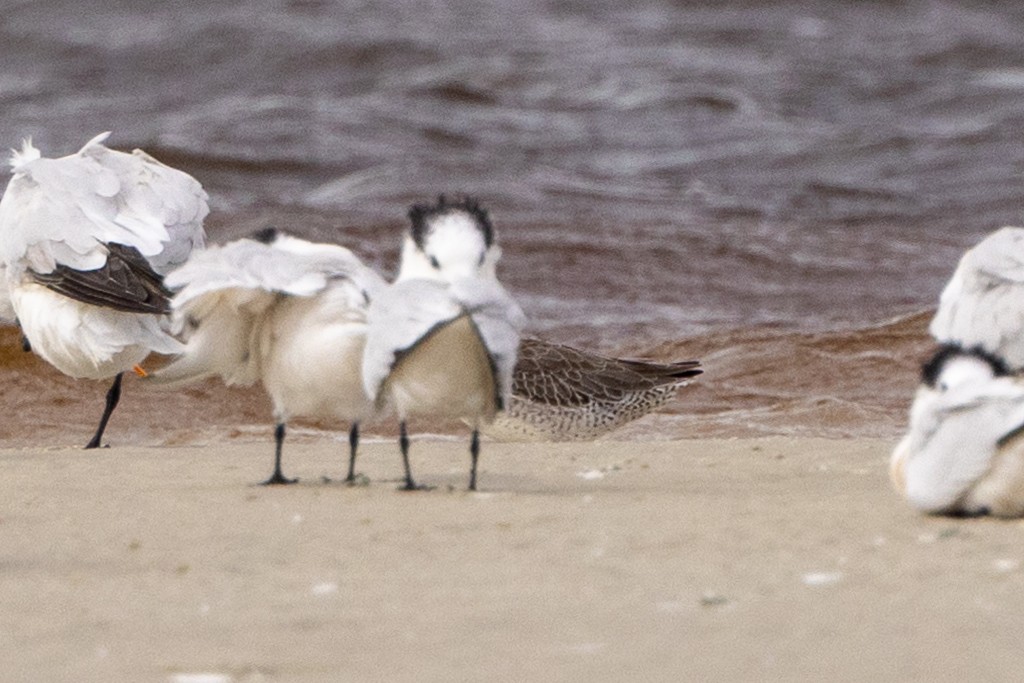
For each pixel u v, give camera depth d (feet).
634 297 82.94
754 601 26.04
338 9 197.57
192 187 49.62
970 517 32.40
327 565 29.27
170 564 29.68
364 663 23.47
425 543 30.86
